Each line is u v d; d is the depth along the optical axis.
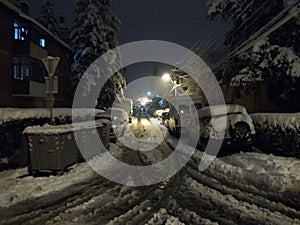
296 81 17.92
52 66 11.47
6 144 13.39
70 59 44.78
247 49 18.94
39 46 31.45
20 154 13.34
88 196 7.96
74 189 8.68
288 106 20.70
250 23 21.72
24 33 28.75
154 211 6.73
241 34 22.55
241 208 6.85
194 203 7.26
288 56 16.94
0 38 25.86
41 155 10.30
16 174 10.63
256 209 6.77
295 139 12.07
